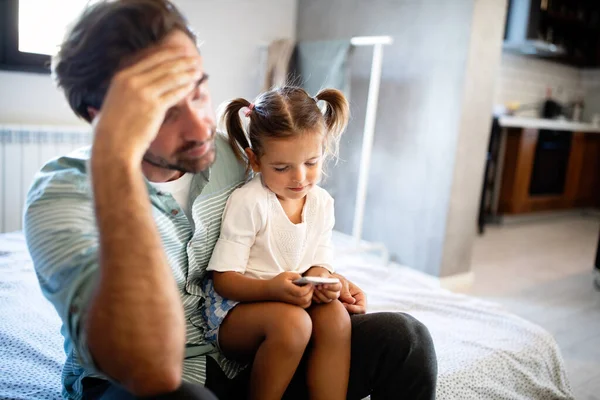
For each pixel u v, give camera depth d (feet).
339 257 9.46
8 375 3.42
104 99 2.14
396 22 9.07
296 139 3.06
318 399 2.83
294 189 3.18
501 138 13.70
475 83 8.11
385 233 9.59
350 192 10.43
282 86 3.52
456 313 4.97
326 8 10.66
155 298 1.88
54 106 8.58
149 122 2.03
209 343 3.05
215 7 9.98
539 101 16.26
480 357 4.03
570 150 15.15
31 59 8.17
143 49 2.18
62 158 2.60
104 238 1.91
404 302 5.10
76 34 2.25
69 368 2.85
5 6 7.81
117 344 1.82
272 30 11.07
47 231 2.23
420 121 8.71
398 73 9.09
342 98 3.52
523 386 4.17
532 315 7.83
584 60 16.30
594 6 16.06
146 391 1.89
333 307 2.92
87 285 2.04
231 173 3.33
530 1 12.67
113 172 1.95
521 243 12.34
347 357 2.87
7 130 7.72
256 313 2.81
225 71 10.41
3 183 7.82
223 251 3.02
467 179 8.53
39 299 4.65
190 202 3.01
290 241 3.23
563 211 15.84
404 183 9.12
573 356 6.50
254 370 2.76
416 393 2.82
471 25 7.77
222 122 3.52
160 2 2.24
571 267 10.50
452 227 8.54
